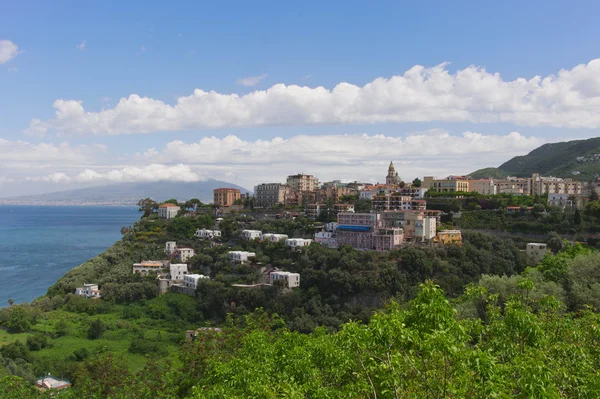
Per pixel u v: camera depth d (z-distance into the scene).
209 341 62.53
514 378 34.00
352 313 136.12
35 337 125.44
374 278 140.12
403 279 141.12
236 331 68.44
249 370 41.50
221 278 165.50
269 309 146.12
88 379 69.50
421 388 32.28
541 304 45.72
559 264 92.75
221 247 191.25
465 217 196.00
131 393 62.09
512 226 182.50
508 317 39.25
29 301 181.25
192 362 58.91
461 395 28.56
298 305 144.75
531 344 38.44
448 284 141.38
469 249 154.00
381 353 34.69
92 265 188.75
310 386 39.22
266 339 57.84
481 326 42.47
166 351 120.81
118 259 196.00
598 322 46.72
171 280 172.88
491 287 86.94
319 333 60.69
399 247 167.12
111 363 74.12
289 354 46.97
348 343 36.25
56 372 105.94
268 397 36.34
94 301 160.62
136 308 157.38
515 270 155.38
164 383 61.38
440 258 150.62
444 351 28.97
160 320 149.62
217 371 43.91
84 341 129.38
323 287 148.25
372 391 34.31
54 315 149.50
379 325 31.11
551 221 177.25
